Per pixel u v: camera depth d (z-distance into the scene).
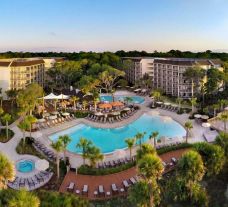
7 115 68.75
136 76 154.25
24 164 54.69
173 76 123.38
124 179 48.31
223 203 38.47
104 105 95.25
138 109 99.56
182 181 37.41
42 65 141.88
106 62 160.88
